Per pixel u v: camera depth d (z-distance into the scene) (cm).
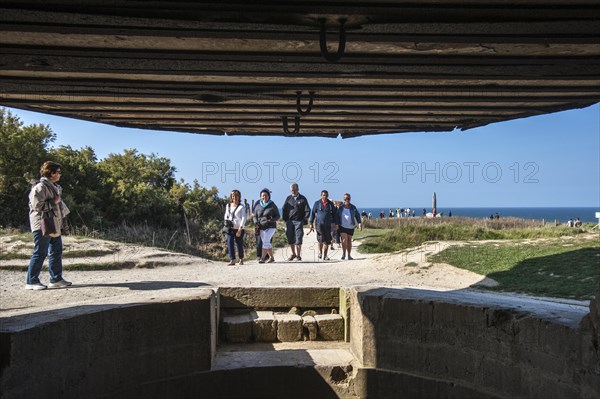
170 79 480
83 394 544
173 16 347
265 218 1320
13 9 334
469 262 1070
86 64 420
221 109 577
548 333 497
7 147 1928
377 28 362
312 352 726
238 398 666
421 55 420
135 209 2095
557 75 455
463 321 600
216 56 411
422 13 346
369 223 2952
